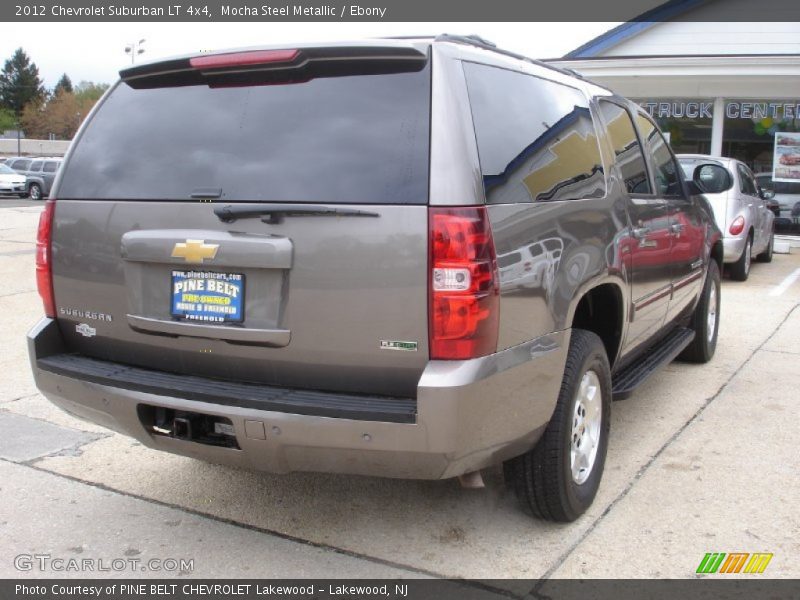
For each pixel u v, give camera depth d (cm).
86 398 329
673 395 547
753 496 384
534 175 319
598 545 339
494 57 322
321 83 302
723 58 1466
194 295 307
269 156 298
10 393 550
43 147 6569
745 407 520
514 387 294
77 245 336
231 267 297
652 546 337
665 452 441
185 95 329
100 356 345
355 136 288
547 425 331
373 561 329
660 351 506
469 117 286
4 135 7825
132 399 312
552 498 339
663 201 468
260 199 292
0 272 1064
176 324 309
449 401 268
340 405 279
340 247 279
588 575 315
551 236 318
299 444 285
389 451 276
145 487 402
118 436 471
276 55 298
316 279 283
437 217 269
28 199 3412
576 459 358
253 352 299
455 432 271
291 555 336
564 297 324
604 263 363
